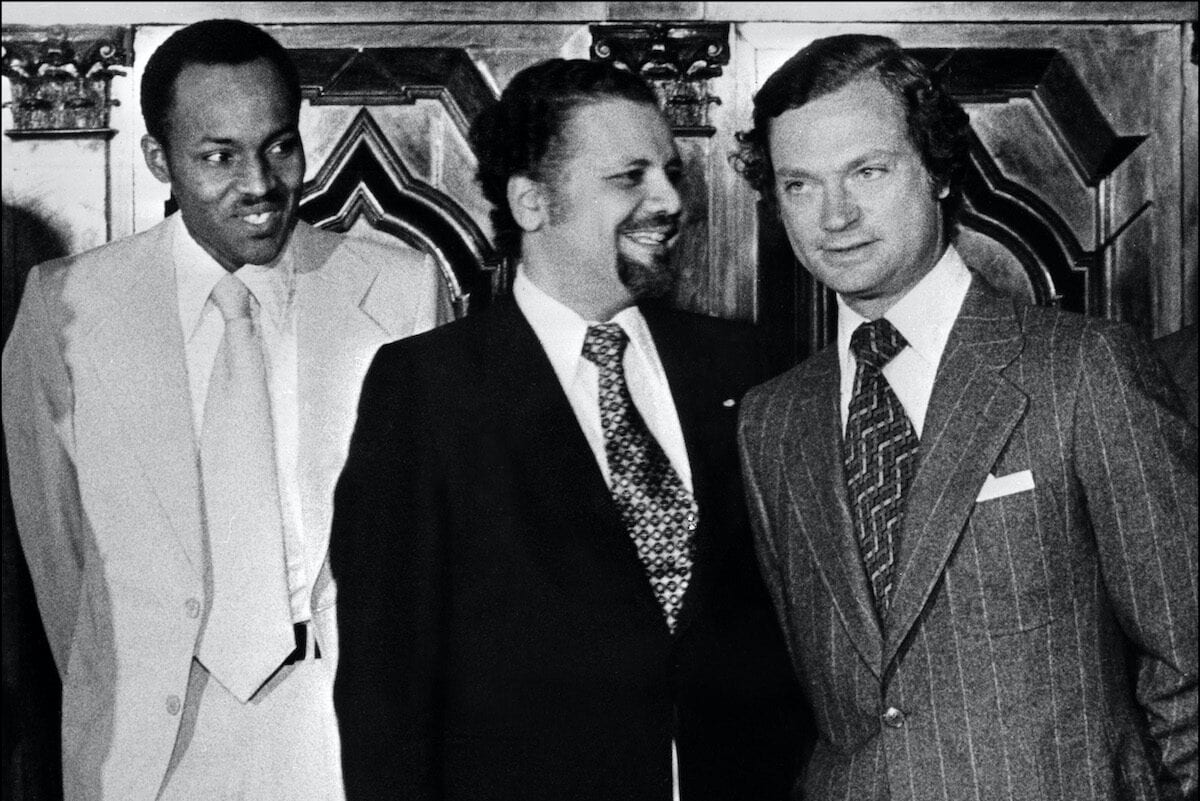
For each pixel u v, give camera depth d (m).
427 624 1.97
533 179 2.06
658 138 2.07
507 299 2.12
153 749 2.11
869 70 1.90
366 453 2.06
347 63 2.80
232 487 2.17
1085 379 1.82
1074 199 2.85
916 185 1.90
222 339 2.24
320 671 2.16
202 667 2.16
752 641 2.06
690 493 2.04
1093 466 1.80
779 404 2.05
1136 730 1.84
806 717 2.06
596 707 1.94
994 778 1.76
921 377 1.93
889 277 1.91
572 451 2.00
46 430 2.26
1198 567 1.79
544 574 1.96
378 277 2.34
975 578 1.81
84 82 2.75
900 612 1.82
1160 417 1.80
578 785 1.93
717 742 2.00
